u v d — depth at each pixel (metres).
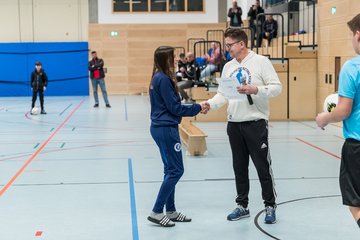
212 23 23.30
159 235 4.79
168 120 4.93
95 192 6.39
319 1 13.59
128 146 9.91
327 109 4.14
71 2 23.41
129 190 6.48
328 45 13.06
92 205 5.80
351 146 3.58
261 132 5.00
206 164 8.12
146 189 6.52
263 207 5.69
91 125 13.10
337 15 12.41
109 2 23.27
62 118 14.67
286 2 17.56
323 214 5.42
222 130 12.09
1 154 9.12
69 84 23.58
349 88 3.54
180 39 23.41
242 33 5.09
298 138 10.73
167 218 5.07
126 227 5.03
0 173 7.54
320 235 4.77
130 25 23.33
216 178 7.13
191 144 8.85
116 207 5.72
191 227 5.03
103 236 4.77
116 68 23.61
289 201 5.93
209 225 5.09
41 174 7.45
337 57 12.49
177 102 4.88
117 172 7.55
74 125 13.13
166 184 4.99
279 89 4.97
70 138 10.98
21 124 13.43
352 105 3.57
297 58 13.84
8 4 23.30
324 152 9.05
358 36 3.52
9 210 5.63
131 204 5.84
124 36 23.41
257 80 5.05
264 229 4.95
